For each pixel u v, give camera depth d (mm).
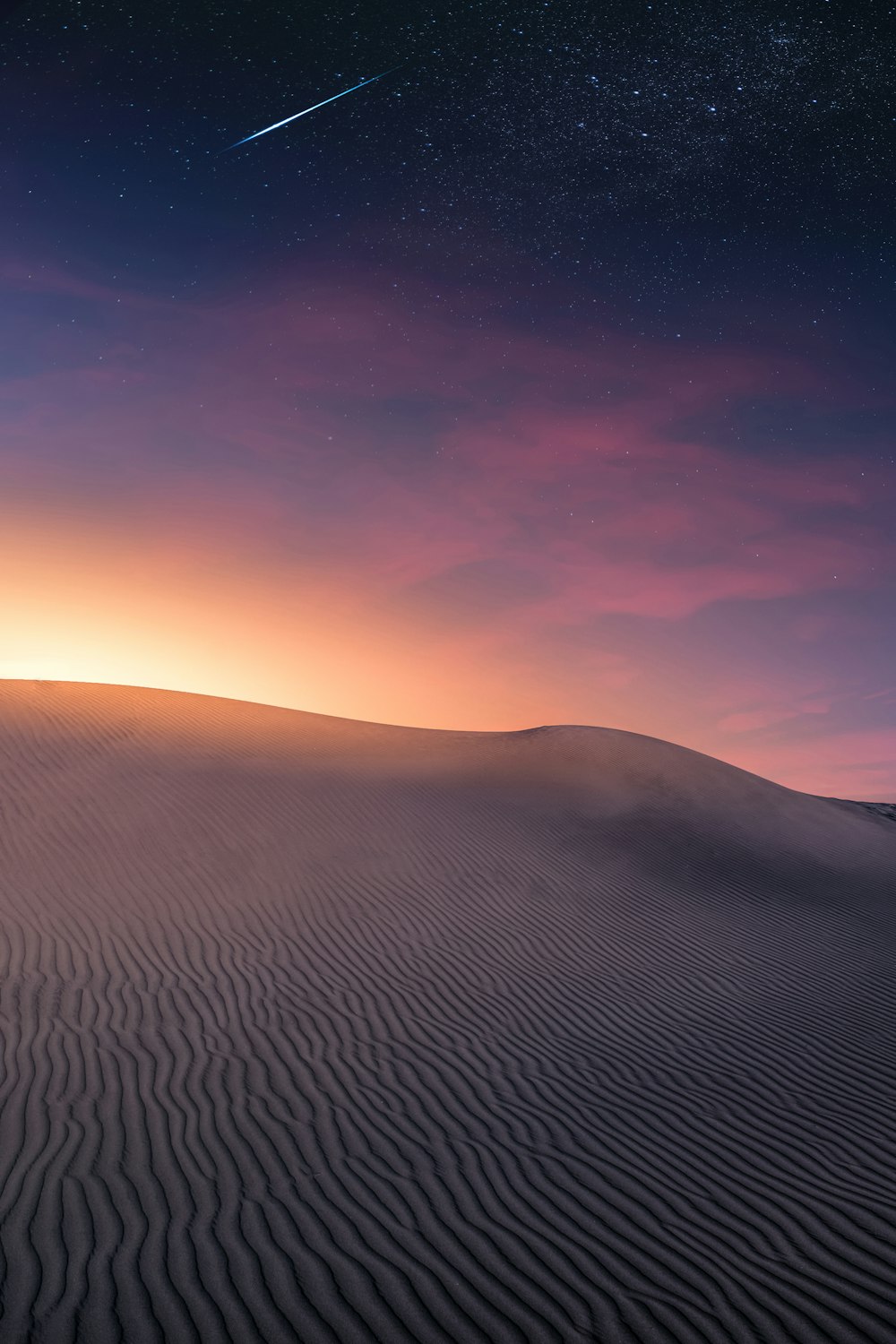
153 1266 4105
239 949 10641
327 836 15539
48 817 14812
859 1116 6750
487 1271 4219
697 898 14844
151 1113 6086
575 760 22844
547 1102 6746
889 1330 3863
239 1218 4633
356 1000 9180
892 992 10703
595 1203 5012
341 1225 4617
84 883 12523
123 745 19281
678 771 22859
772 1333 3805
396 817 16922
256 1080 6867
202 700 25078
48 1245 4266
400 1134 5949
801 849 19297
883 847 20734
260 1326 3680
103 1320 3666
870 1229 4809
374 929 11781
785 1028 9094
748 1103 6941
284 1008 8758
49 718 20719
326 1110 6324
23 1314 3676
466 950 11281
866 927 14000
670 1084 7312
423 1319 3803
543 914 13086
